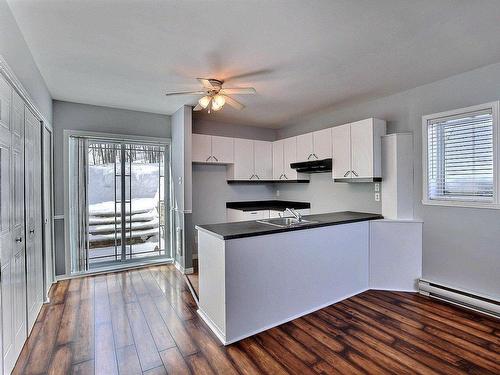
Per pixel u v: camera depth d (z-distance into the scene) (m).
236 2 1.73
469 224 2.83
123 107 4.01
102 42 2.22
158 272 3.99
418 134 3.23
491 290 2.69
